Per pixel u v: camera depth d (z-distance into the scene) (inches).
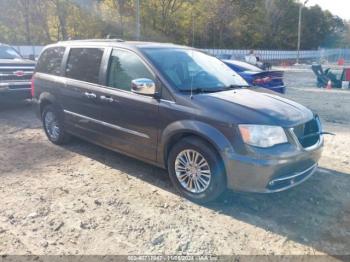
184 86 175.9
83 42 228.4
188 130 161.2
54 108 244.2
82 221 151.0
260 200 170.9
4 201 168.1
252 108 158.1
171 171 174.6
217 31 1909.4
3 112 370.0
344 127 322.3
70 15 1555.1
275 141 150.3
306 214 158.7
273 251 132.3
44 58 258.7
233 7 1936.5
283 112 160.4
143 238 139.3
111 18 1609.3
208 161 157.9
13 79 361.1
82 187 183.9
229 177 153.3
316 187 186.5
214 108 157.9
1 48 412.8
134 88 170.4
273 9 2381.9
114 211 159.6
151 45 200.8
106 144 208.5
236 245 135.6
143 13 1753.2
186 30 1879.9
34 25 1504.7
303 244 136.6
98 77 207.3
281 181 154.1
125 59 195.0
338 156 237.0
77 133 229.6
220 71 207.6
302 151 155.5
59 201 168.4
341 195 177.9
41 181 191.2
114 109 195.3
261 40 2285.9
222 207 163.8
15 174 200.5
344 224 150.6
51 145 253.1
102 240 137.9
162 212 159.0
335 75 688.4
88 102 212.1
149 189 181.9
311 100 493.7
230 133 150.6
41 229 144.9
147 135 181.3
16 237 139.2
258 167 146.9
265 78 374.3
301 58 2009.1
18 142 260.7
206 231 144.6
